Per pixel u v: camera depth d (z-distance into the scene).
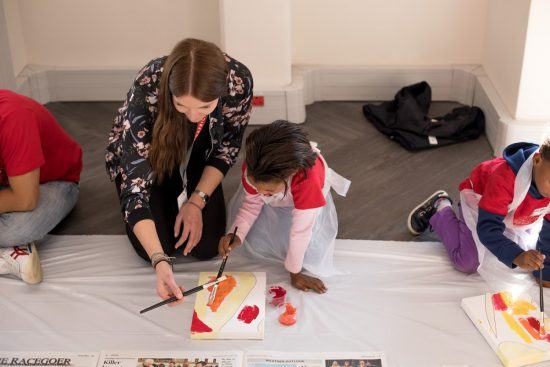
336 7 3.54
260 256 2.39
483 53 3.57
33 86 3.61
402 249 2.46
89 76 3.64
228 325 2.04
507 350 1.96
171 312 2.15
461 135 3.27
